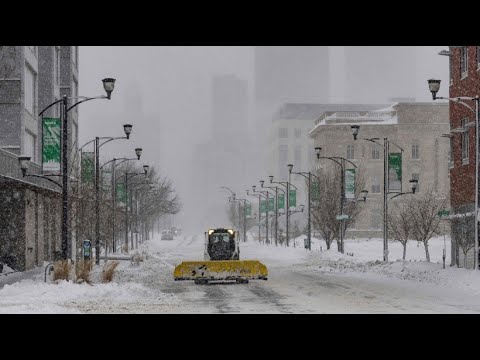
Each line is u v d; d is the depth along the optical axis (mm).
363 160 115500
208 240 37219
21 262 45125
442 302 23125
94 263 51719
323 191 79312
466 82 42562
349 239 106750
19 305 20641
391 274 38875
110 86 31828
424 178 113250
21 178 42406
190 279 32594
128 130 48812
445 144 113812
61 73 64000
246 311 20219
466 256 43250
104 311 20016
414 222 68062
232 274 32688
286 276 40031
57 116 59875
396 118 115750
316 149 62344
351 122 116312
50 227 55812
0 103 47094
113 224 64938
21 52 47375
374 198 114438
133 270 45000
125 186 70438
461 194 43688
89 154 49125
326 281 35156
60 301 22734
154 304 22375
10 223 45125
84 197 51219
